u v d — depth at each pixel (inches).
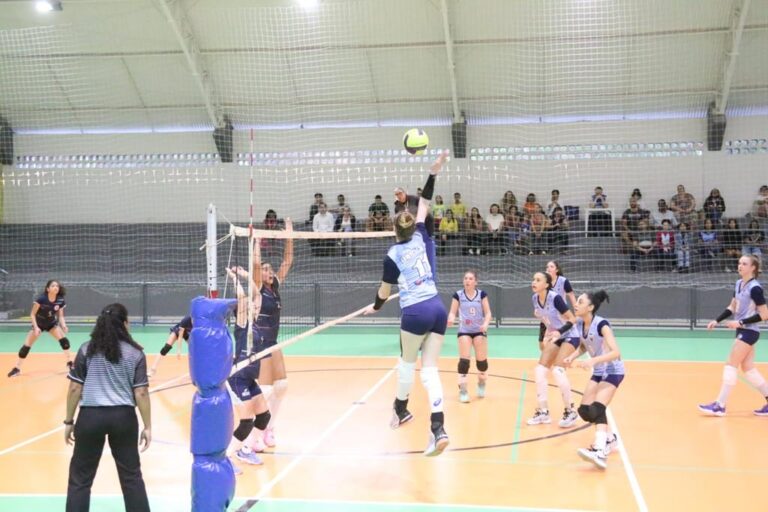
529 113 815.1
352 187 858.1
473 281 406.3
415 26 753.6
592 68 768.3
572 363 278.1
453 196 836.6
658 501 243.8
